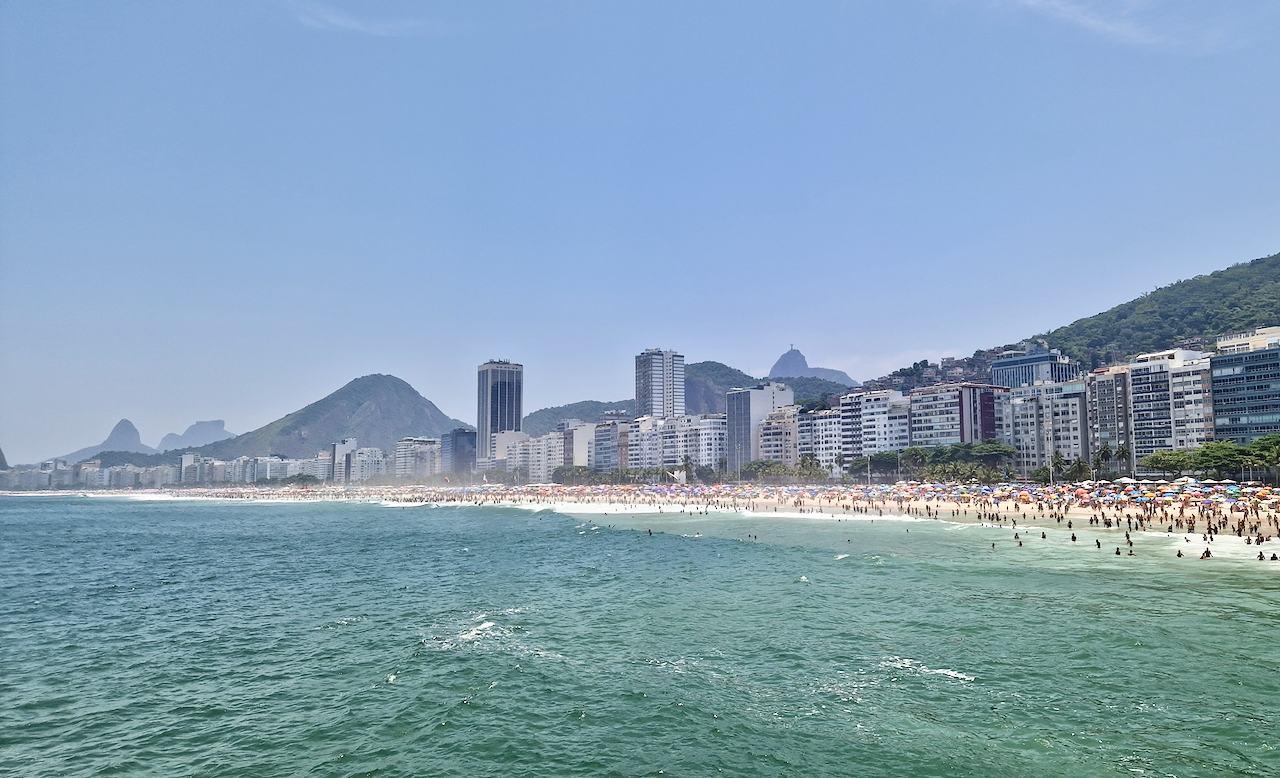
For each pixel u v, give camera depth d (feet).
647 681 148.97
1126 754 111.86
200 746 122.52
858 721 126.41
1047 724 123.24
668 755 115.14
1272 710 127.44
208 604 247.70
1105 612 198.49
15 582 308.19
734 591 245.86
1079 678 145.38
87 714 138.21
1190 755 111.24
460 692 144.87
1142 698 134.00
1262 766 107.34
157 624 215.72
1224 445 554.46
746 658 163.73
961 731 121.29
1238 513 405.18
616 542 427.33
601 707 135.54
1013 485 612.70
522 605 230.48
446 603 237.66
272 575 317.42
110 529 632.79
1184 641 168.96
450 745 120.57
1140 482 529.86
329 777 110.63
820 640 177.17
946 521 486.38
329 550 422.00
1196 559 287.28
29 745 123.95
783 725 125.39
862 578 263.29
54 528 651.66
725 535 444.55
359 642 187.21
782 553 344.28
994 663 155.63
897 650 167.22
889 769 108.78
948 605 212.23
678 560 333.01
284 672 162.50
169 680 158.30
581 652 171.63
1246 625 182.09
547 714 132.77
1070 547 332.60
